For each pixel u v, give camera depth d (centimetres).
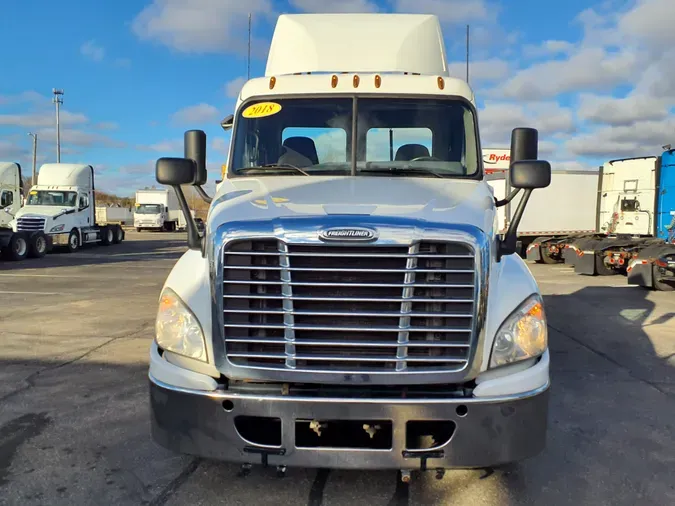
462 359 283
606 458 380
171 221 4800
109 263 1842
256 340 286
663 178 1402
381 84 437
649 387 532
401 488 337
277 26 512
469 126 427
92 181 2633
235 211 310
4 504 317
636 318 871
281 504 319
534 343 297
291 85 443
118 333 744
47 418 444
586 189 1994
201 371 297
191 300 303
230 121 493
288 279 282
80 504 318
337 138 429
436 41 501
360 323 284
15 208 2158
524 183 321
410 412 277
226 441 287
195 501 321
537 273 1605
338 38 488
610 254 1444
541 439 293
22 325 795
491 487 339
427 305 285
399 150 425
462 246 282
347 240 277
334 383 285
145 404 477
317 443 290
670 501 325
